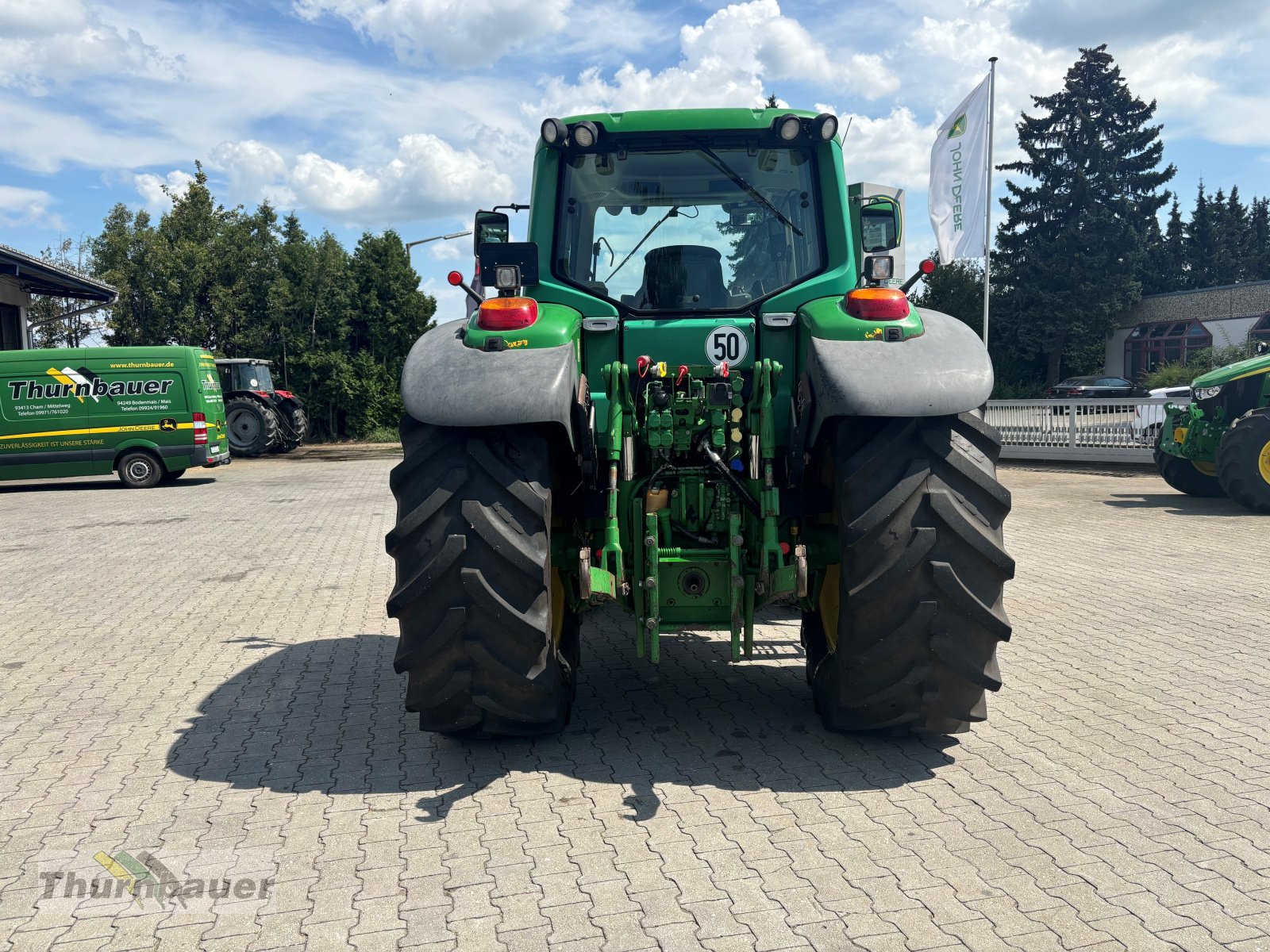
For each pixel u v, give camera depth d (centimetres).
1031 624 593
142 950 252
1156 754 375
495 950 247
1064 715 425
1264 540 891
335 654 570
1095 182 4478
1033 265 4412
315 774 375
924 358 342
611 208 425
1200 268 6662
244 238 3434
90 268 3406
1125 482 1417
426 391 337
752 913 262
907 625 342
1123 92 4622
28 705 477
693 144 423
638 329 399
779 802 336
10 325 2189
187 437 1712
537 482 345
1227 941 244
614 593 368
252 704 472
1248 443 1051
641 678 498
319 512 1311
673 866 290
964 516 337
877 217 432
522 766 377
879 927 254
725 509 381
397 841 313
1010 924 254
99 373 1688
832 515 397
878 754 382
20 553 984
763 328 401
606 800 341
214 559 924
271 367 3462
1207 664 501
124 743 418
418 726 433
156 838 320
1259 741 388
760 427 377
